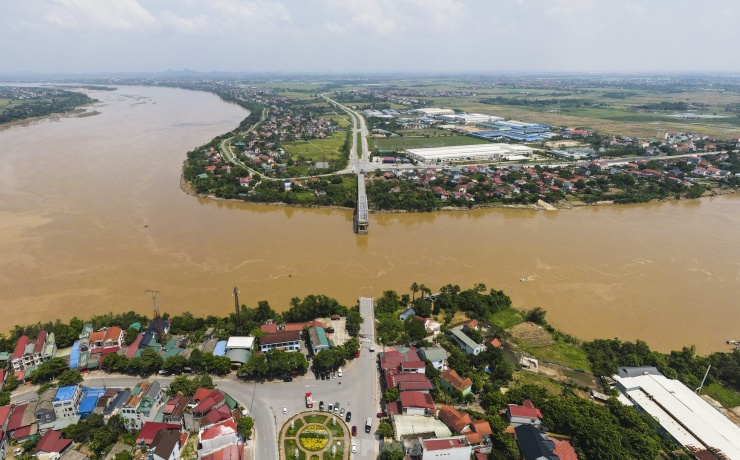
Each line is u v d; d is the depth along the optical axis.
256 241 125.00
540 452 54.84
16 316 88.38
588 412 62.22
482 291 98.25
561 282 104.62
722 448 58.25
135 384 69.75
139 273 105.38
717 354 76.94
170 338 80.62
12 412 61.66
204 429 58.59
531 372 75.25
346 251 119.38
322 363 70.94
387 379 69.31
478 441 57.62
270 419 62.91
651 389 69.12
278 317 87.00
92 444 56.94
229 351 74.94
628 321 90.25
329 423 62.19
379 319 87.56
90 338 75.62
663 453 59.00
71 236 125.44
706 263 114.62
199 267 108.88
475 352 77.94
